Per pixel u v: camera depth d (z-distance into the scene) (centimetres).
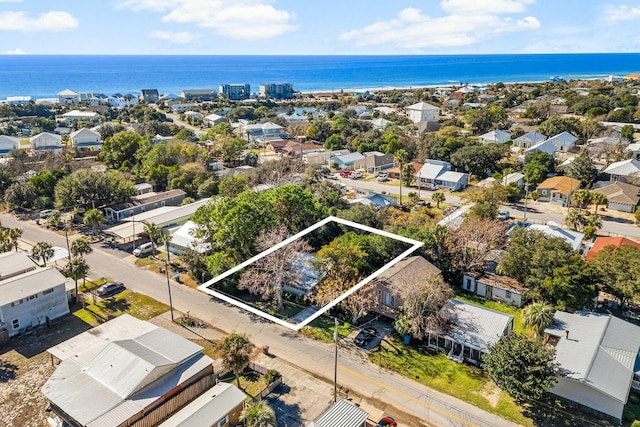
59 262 5528
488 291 4669
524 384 2959
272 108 19438
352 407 2884
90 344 3512
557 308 4031
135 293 4759
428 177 8712
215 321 4250
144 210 7162
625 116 12962
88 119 15900
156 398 2848
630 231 6275
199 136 13488
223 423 2880
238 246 4875
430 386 3366
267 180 8200
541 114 14700
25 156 9594
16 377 3456
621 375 3127
